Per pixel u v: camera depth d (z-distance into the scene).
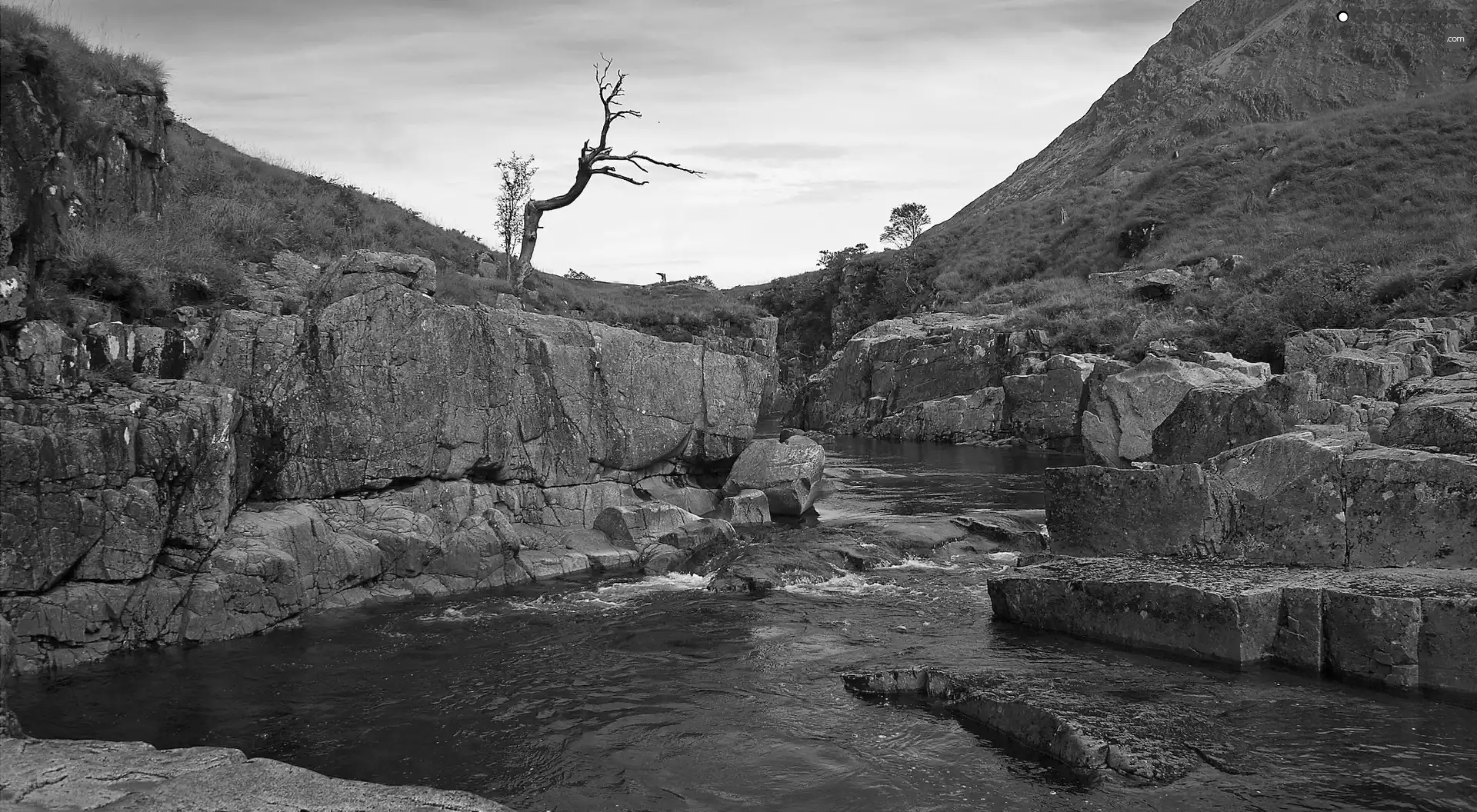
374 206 36.72
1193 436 22.17
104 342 14.45
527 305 32.06
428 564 16.27
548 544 18.41
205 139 32.84
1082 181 108.44
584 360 20.19
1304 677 11.51
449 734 10.29
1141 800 8.52
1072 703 10.64
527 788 9.02
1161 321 43.19
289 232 27.08
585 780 9.20
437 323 17.23
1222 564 13.77
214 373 15.23
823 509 24.56
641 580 17.31
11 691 11.20
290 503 15.50
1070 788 8.91
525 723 10.62
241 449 14.71
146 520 12.76
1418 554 12.70
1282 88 103.25
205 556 13.53
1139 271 55.47
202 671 12.05
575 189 34.97
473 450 17.75
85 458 12.31
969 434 43.62
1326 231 51.72
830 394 54.31
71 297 14.95
